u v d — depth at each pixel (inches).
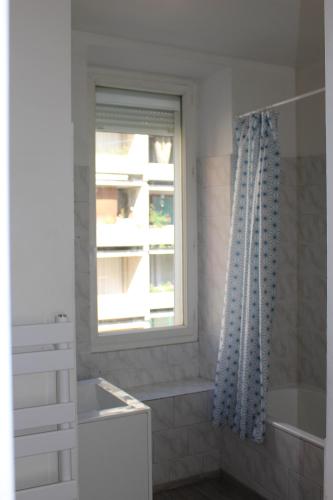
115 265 138.9
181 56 129.6
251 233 120.3
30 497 63.4
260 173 118.6
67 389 65.2
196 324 146.3
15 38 62.9
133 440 98.0
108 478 95.7
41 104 64.6
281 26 117.5
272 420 118.3
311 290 143.4
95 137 135.0
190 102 144.9
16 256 63.8
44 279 65.3
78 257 124.6
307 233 144.0
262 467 120.6
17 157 63.5
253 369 121.5
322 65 137.6
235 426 124.4
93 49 123.0
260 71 139.2
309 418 141.9
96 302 132.2
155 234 144.2
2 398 53.6
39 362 63.4
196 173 146.5
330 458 72.6
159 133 144.1
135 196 141.4
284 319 145.6
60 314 66.1
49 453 65.7
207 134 142.7
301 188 145.3
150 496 99.7
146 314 143.3
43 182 65.0
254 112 123.6
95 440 94.4
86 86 124.3
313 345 143.1
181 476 130.0
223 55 133.9
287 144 144.2
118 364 134.4
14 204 63.6
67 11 65.5
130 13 110.8
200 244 145.9
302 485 109.9
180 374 143.3
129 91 139.7
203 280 144.8
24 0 63.2
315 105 139.5
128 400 105.1
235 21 115.0
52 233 65.6
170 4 106.7
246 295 122.0
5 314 54.4
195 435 131.3
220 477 133.8
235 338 126.7
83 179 124.5
